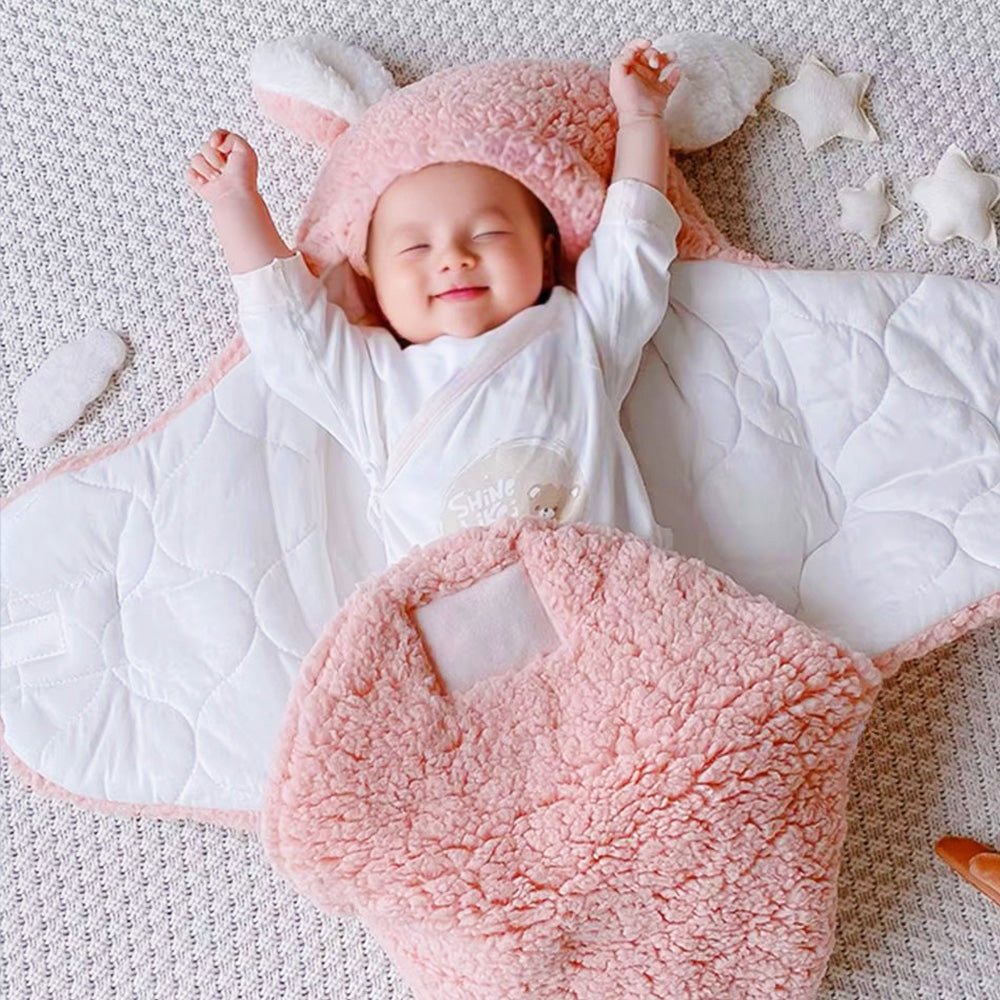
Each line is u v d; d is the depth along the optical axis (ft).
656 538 3.77
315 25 4.34
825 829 3.57
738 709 3.42
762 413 3.98
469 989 3.49
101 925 4.20
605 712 3.44
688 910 3.49
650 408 4.02
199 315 4.33
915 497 3.86
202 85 4.36
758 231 4.22
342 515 4.09
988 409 3.90
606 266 3.82
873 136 4.19
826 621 3.83
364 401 3.82
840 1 4.24
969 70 4.21
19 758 4.01
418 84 3.85
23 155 4.37
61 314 4.35
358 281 4.04
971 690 4.06
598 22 4.29
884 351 3.96
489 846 3.40
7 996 4.19
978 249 4.16
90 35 4.38
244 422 4.08
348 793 3.44
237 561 4.00
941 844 3.93
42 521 4.07
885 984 4.01
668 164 4.00
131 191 4.36
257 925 4.17
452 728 3.48
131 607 4.02
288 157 4.33
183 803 3.97
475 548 3.55
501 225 3.75
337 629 3.57
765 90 4.17
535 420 3.69
